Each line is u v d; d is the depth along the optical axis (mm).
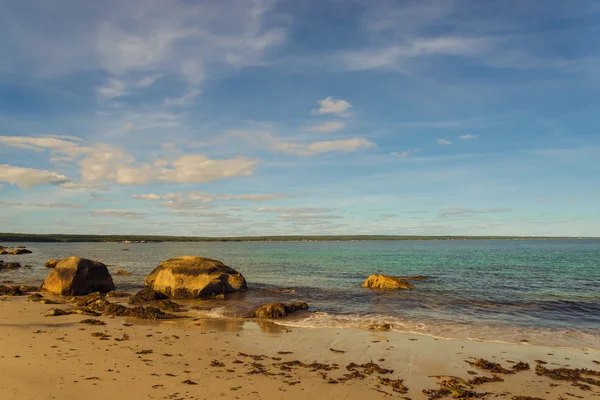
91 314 21312
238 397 9977
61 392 9930
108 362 12555
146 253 104062
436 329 18188
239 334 17109
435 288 31594
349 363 13039
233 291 30406
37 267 58562
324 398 10125
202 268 29938
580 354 14336
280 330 17969
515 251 101750
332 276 42125
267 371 12078
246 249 136750
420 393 10680
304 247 157625
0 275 47188
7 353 13219
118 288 33844
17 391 9914
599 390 11008
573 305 24125
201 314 22328
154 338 16125
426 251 105812
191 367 12289
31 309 23031
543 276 40250
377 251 108750
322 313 22203
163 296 27844
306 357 13648
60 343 14766
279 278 40219
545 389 11047
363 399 10172
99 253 103812
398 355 13977
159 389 10336
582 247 134000
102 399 9586
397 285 31609
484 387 11156
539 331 17797
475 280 36875
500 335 17047
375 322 19750
